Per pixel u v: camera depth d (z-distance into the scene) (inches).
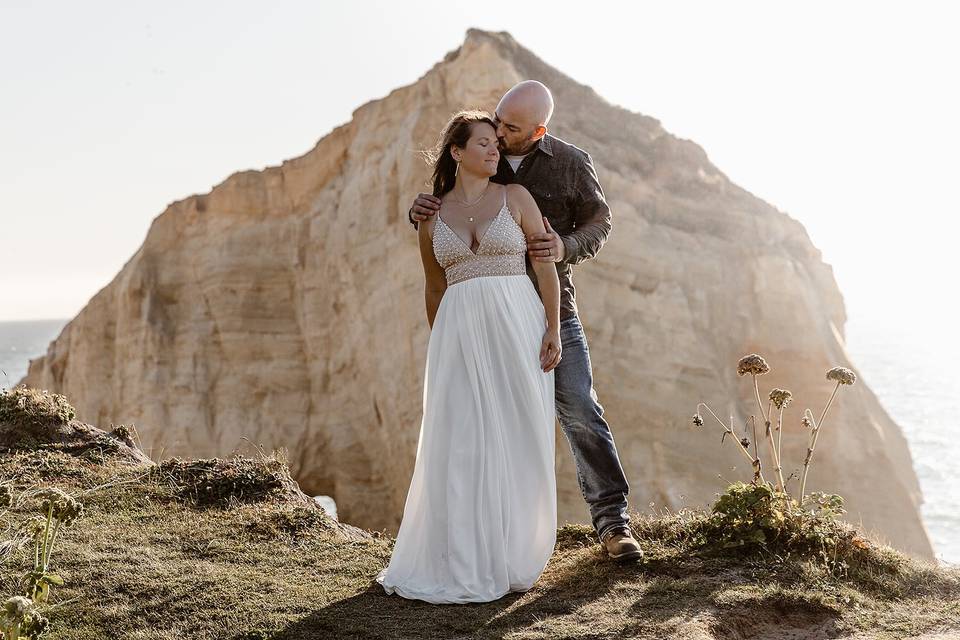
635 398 828.6
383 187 1034.1
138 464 253.3
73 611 158.9
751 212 957.8
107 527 202.5
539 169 184.1
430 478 165.8
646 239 882.1
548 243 171.0
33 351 6220.5
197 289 1263.5
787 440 869.8
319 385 1152.2
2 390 267.7
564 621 147.5
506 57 931.3
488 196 171.6
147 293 1288.1
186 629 151.3
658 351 849.5
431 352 172.6
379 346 1014.4
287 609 158.2
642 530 195.0
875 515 861.8
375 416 1054.4
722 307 897.5
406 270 962.7
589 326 837.2
